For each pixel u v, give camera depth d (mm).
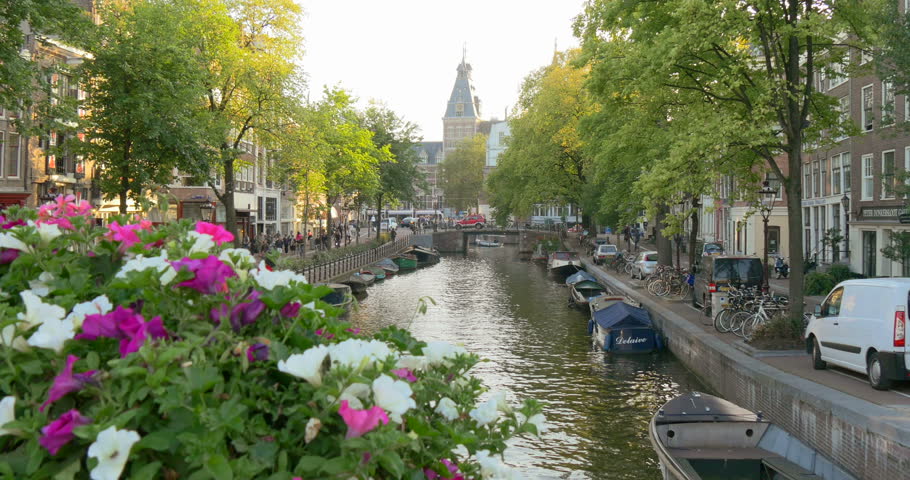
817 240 36719
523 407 2715
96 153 23000
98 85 23562
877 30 16516
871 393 11406
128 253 2791
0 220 3297
